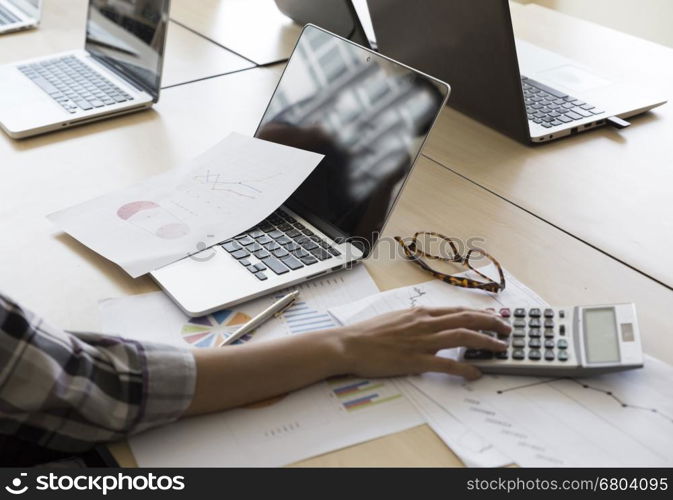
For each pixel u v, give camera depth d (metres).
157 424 0.76
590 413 0.77
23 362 0.71
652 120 1.39
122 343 0.77
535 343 0.84
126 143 1.30
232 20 1.83
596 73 1.52
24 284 0.96
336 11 1.55
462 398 0.80
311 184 1.10
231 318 0.91
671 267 1.00
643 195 1.17
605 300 0.94
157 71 1.39
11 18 1.75
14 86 1.44
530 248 1.04
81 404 0.72
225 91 1.49
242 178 1.12
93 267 0.99
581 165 1.25
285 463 0.72
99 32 1.56
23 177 1.20
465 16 1.26
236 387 0.78
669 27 2.69
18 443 0.87
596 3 2.85
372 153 1.05
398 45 1.48
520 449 0.73
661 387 0.80
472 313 0.86
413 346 0.83
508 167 1.25
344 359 0.81
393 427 0.76
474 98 1.36
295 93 1.20
